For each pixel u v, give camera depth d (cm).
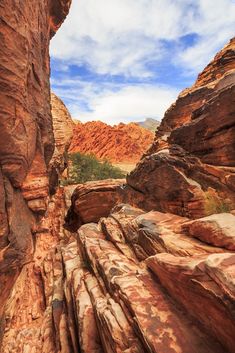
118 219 1267
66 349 856
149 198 1333
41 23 1741
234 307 381
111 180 2556
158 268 679
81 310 784
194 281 484
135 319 549
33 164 1730
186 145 1241
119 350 532
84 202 2375
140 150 9994
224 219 677
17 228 1412
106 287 808
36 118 1667
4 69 1143
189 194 1061
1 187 1200
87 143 10006
